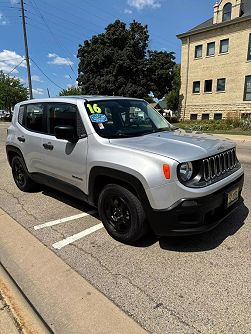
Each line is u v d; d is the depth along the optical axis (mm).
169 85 37750
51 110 4703
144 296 2791
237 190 3869
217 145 3689
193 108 34000
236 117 26422
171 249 3572
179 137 3984
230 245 3607
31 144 5137
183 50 34156
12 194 5836
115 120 4199
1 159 9797
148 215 3332
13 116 5953
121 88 35594
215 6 30781
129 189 3510
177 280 3000
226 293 2787
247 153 11086
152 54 37125
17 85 58188
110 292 2861
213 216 3479
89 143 3902
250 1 29906
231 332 2352
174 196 3148
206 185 3273
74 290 2908
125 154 3479
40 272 3221
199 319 2490
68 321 2531
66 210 4887
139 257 3432
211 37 31344
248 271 3102
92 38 37344
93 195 4000
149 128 4438
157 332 2377
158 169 3195
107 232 4043
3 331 2475
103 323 2488
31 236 4023
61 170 4480
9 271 3262
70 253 3570
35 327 2498
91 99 4312
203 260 3324
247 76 29109
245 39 28766
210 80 32188
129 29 36375
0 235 4098
